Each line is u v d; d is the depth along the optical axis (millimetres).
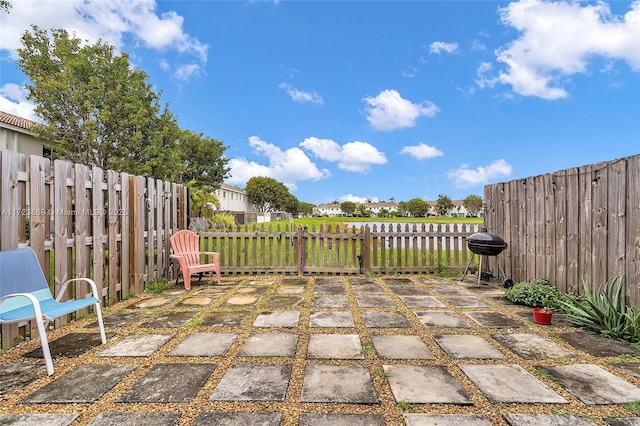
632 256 3320
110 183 4258
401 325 3396
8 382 2211
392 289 5094
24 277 2773
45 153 15703
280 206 58375
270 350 2742
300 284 5488
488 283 5527
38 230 3188
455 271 6367
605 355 2641
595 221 3793
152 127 17047
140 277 4855
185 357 2609
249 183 51844
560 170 4367
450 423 1747
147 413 1845
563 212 4305
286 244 6449
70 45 14516
